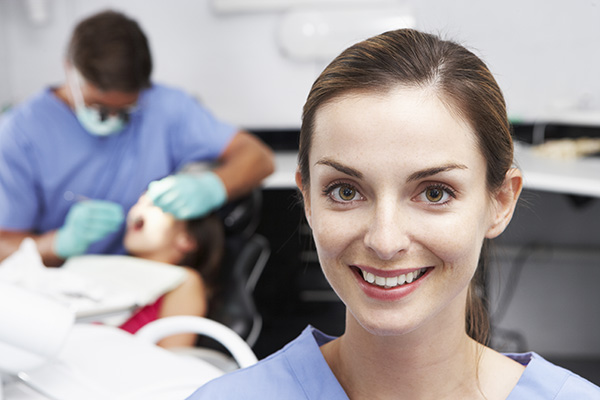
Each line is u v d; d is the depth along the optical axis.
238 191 2.00
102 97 1.82
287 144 2.91
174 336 1.65
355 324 0.62
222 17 2.88
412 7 2.75
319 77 0.58
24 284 1.14
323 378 0.65
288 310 2.84
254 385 0.66
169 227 1.90
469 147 0.54
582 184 1.98
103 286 1.16
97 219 1.93
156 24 2.91
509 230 2.18
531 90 2.72
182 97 2.06
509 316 2.46
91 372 0.84
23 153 1.94
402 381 0.61
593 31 2.63
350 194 0.55
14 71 2.95
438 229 0.53
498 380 0.63
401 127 0.52
